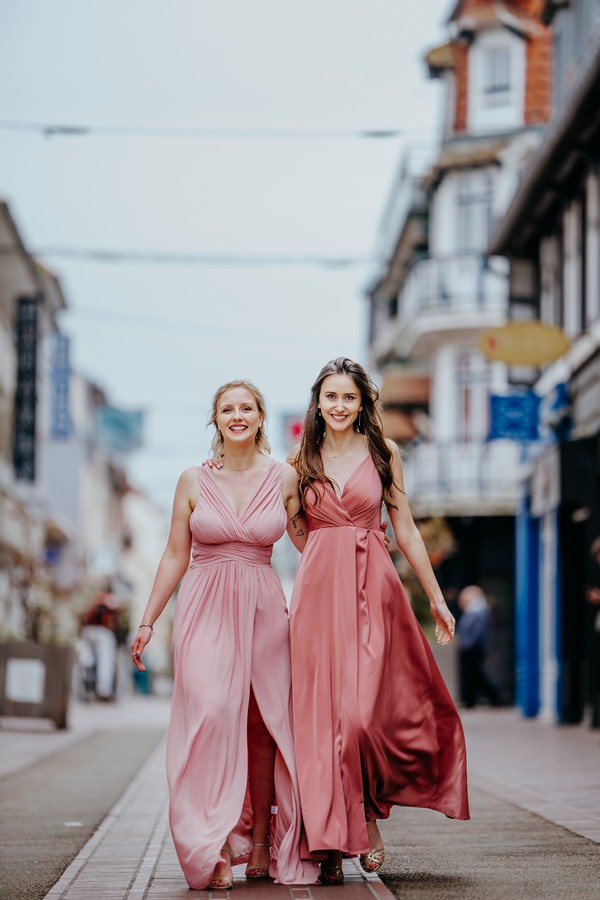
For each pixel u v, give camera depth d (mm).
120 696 37250
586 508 21016
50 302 44344
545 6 25203
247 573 6895
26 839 8391
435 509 36562
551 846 7688
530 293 26641
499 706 28750
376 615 6840
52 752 15633
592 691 19297
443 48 38531
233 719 6621
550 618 23672
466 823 8789
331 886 6453
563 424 22609
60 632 32594
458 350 37969
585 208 22953
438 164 37531
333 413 7016
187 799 6504
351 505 6949
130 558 93438
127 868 7195
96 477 71562
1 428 39812
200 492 6992
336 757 6621
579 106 20297
